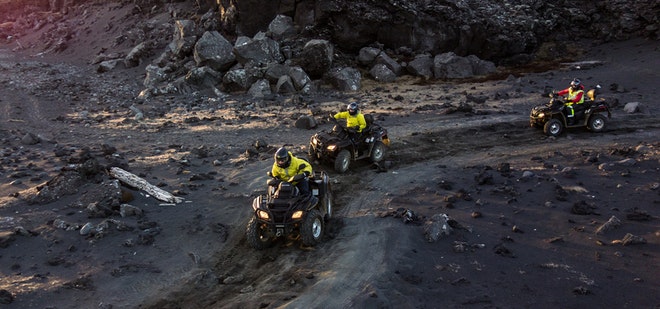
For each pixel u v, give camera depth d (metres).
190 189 11.23
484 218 9.28
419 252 7.96
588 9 35.72
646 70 26.00
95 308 6.62
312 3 31.42
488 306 6.47
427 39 31.25
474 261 7.65
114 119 21.77
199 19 41.25
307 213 8.21
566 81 25.67
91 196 10.12
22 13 66.12
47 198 10.20
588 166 12.34
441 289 6.88
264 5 32.91
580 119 15.95
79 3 60.41
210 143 16.25
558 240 8.29
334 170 12.87
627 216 9.04
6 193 10.91
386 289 6.87
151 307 6.80
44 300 6.71
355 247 8.16
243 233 9.09
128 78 34.19
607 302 6.53
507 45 31.75
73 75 36.00
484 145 15.11
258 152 14.48
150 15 48.84
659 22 32.06
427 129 16.91
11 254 8.02
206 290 7.29
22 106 25.06
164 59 34.66
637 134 15.58
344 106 22.55
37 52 50.38
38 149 15.84
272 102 24.59
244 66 28.38
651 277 7.08
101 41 47.62
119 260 7.95
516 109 19.94
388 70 29.34
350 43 31.47
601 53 32.28
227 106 23.88
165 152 14.93
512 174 11.88
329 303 6.58
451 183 11.36
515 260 7.69
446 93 24.88
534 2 35.72
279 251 8.41
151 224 9.21
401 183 11.64
